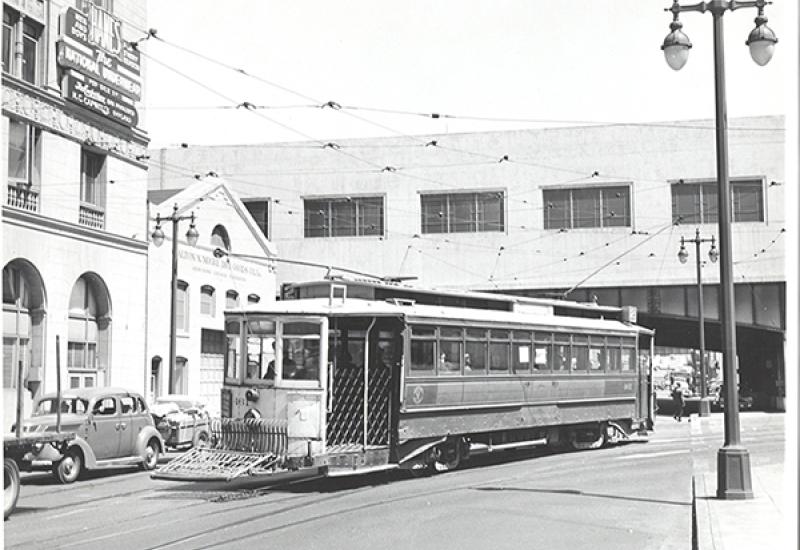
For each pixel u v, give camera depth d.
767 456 23.36
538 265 49.75
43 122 29.28
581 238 49.47
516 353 21.16
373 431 17.55
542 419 22.03
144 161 36.72
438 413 18.56
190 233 32.88
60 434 15.88
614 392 25.38
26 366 28.53
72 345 31.06
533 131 50.19
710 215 48.56
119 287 33.34
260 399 16.48
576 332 23.59
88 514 14.16
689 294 49.22
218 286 42.50
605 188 49.56
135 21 35.03
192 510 14.18
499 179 50.31
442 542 11.07
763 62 14.65
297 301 17.41
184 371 39.50
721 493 14.20
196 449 16.77
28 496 17.02
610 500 14.80
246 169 52.94
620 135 49.25
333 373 17.09
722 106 14.51
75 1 31.19
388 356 17.69
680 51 14.79
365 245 51.31
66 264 30.19
